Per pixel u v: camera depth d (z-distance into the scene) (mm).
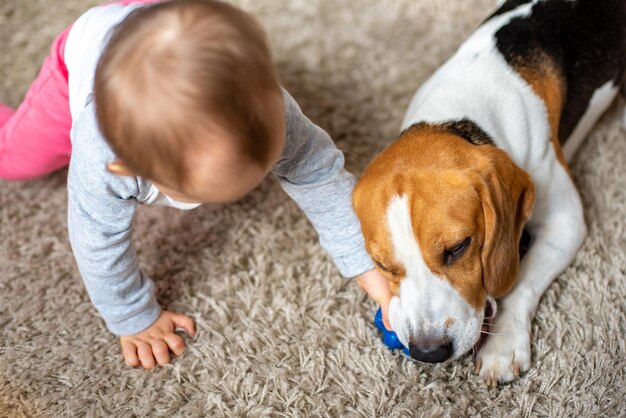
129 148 1270
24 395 1658
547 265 1751
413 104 1927
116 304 1649
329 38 2486
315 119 2262
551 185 1805
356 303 1795
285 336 1739
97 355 1734
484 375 1615
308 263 1907
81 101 1530
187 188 1309
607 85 2006
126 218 1545
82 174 1469
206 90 1197
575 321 1710
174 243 1975
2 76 2393
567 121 1938
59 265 1930
